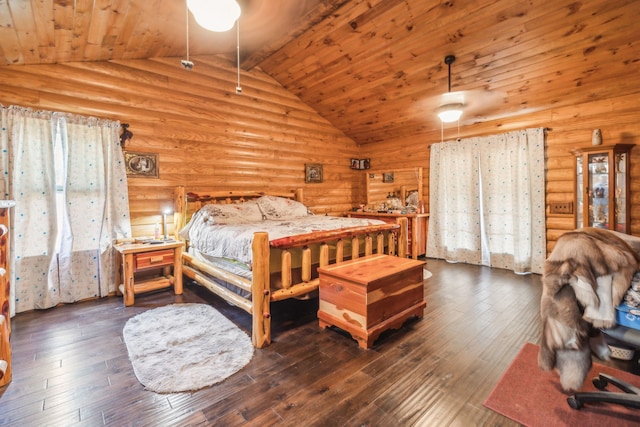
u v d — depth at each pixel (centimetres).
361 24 323
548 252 404
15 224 279
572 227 382
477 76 359
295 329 252
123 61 343
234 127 437
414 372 189
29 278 288
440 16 295
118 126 334
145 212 362
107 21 254
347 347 221
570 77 333
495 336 235
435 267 455
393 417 151
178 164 385
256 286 221
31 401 163
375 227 312
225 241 279
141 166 356
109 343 227
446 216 501
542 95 371
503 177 435
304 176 530
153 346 219
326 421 149
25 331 246
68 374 187
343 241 303
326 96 488
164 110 372
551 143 397
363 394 168
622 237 166
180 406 159
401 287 249
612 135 349
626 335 134
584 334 142
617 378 170
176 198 379
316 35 353
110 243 330
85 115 319
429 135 522
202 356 206
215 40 351
